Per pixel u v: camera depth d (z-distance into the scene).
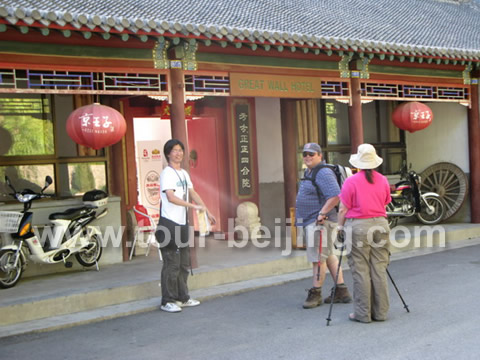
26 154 8.70
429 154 13.07
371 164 6.15
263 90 9.30
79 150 9.19
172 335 6.11
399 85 11.09
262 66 9.27
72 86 7.75
